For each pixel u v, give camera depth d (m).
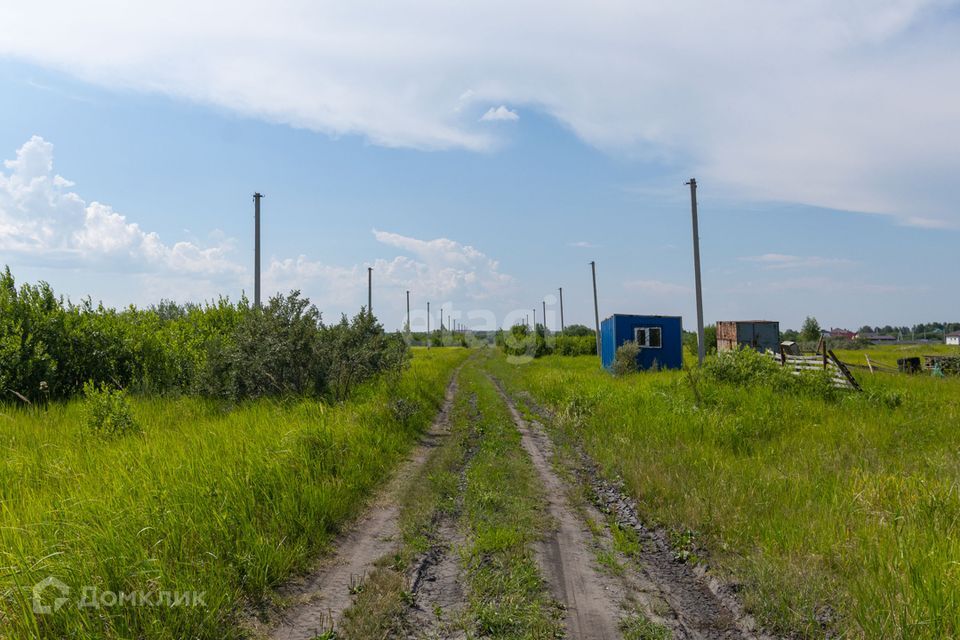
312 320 14.39
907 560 4.80
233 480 6.30
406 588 5.06
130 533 4.88
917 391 15.11
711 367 16.67
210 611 4.18
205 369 14.40
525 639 4.20
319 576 5.30
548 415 15.47
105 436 9.33
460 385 24.97
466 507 7.42
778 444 9.91
